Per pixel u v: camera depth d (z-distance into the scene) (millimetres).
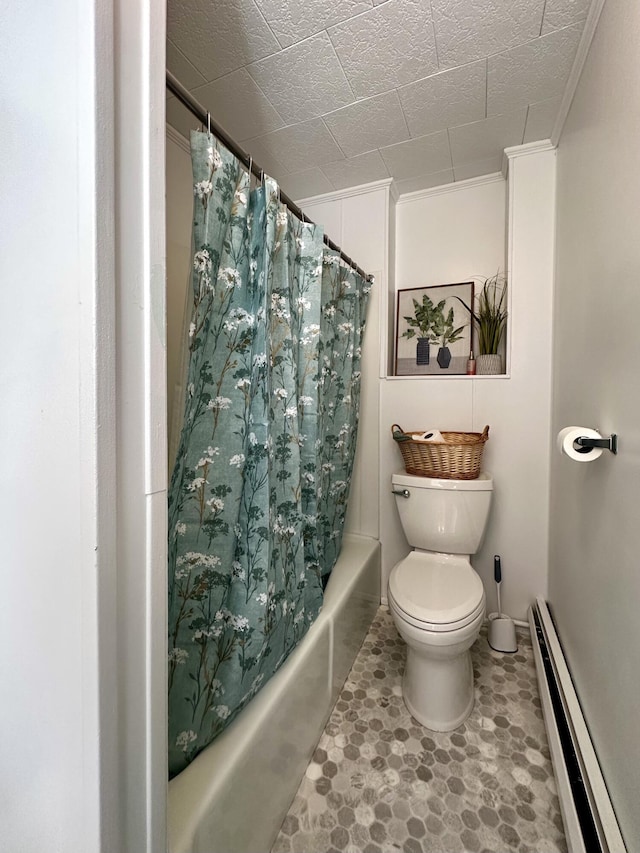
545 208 1641
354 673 1520
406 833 962
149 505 493
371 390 2010
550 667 1335
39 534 478
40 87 442
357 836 956
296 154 1699
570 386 1304
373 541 2012
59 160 431
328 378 1480
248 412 951
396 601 1309
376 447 2014
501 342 1852
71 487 443
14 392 490
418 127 1522
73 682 455
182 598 833
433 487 1643
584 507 1102
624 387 794
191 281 824
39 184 449
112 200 429
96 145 410
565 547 1353
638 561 708
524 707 1344
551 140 1584
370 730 1257
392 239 2014
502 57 1190
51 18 430
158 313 494
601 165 987
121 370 451
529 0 1011
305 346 1257
